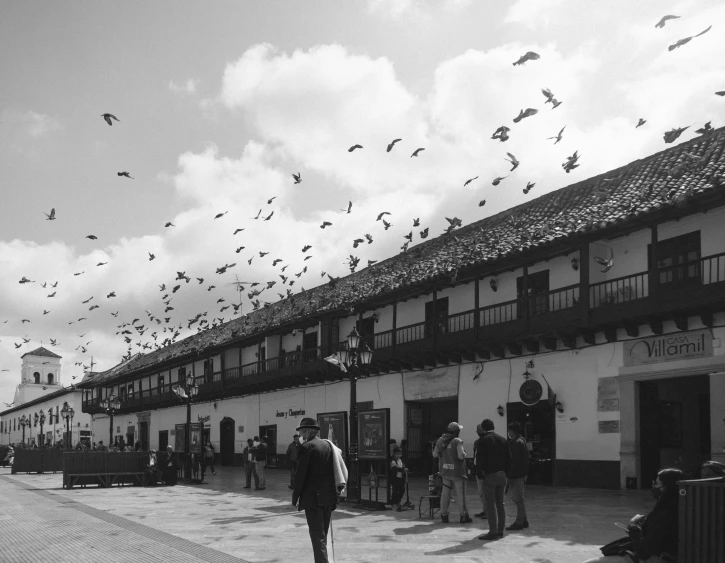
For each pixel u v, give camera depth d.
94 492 20.95
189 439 25.48
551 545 9.81
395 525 12.05
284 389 34.62
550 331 19.22
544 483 20.30
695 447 19.47
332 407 30.72
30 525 12.94
